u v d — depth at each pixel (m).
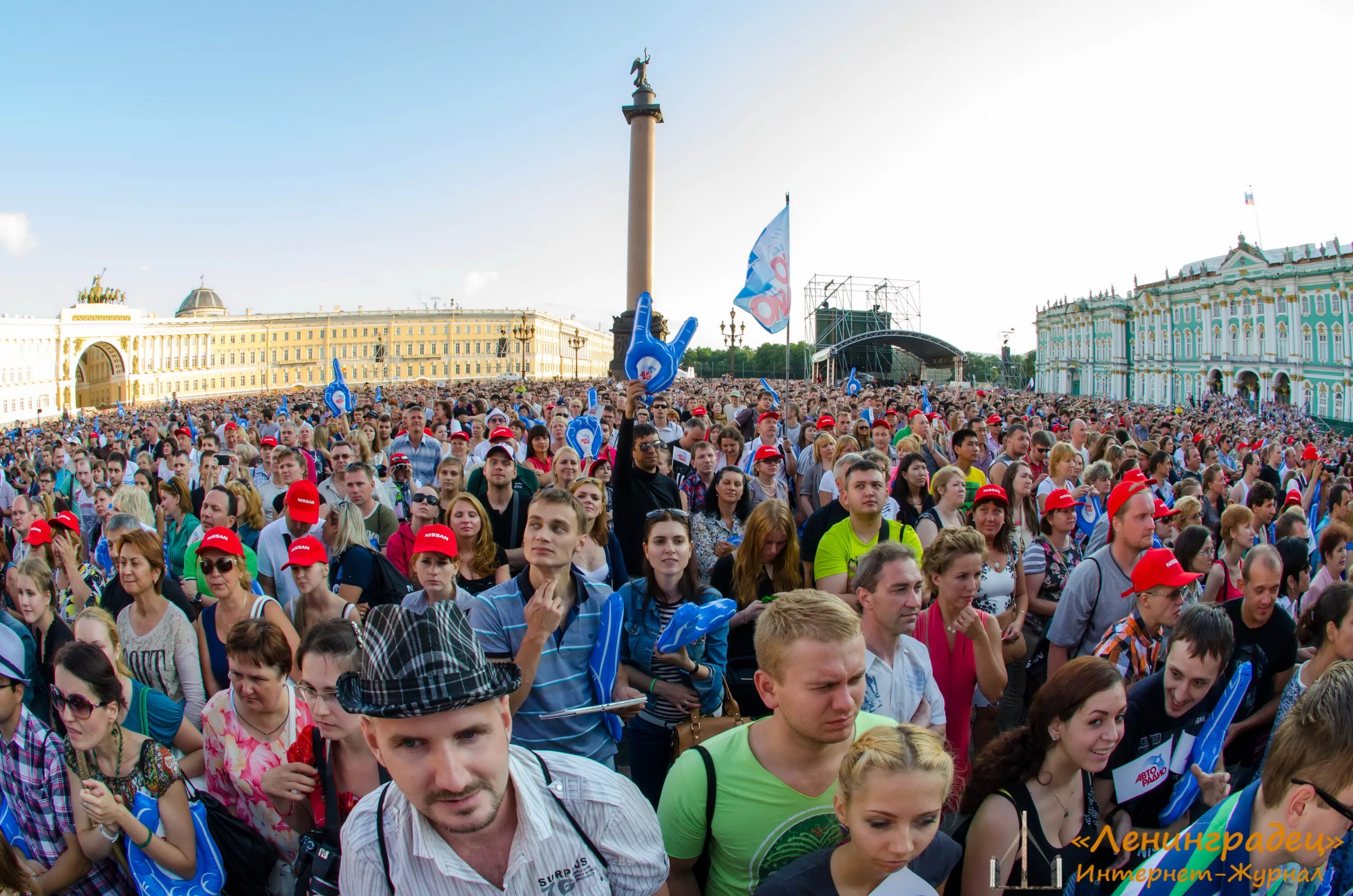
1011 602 5.65
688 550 4.23
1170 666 3.49
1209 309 82.12
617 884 2.19
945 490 6.32
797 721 2.52
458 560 5.25
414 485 9.64
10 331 100.81
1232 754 4.63
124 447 15.88
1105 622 4.96
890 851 2.20
